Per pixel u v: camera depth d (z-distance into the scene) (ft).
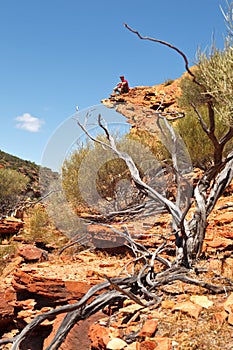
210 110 17.02
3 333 20.18
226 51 16.03
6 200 61.11
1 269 29.37
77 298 18.51
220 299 13.28
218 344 10.61
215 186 18.40
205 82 16.94
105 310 15.16
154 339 10.96
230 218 22.68
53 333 15.98
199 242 17.25
